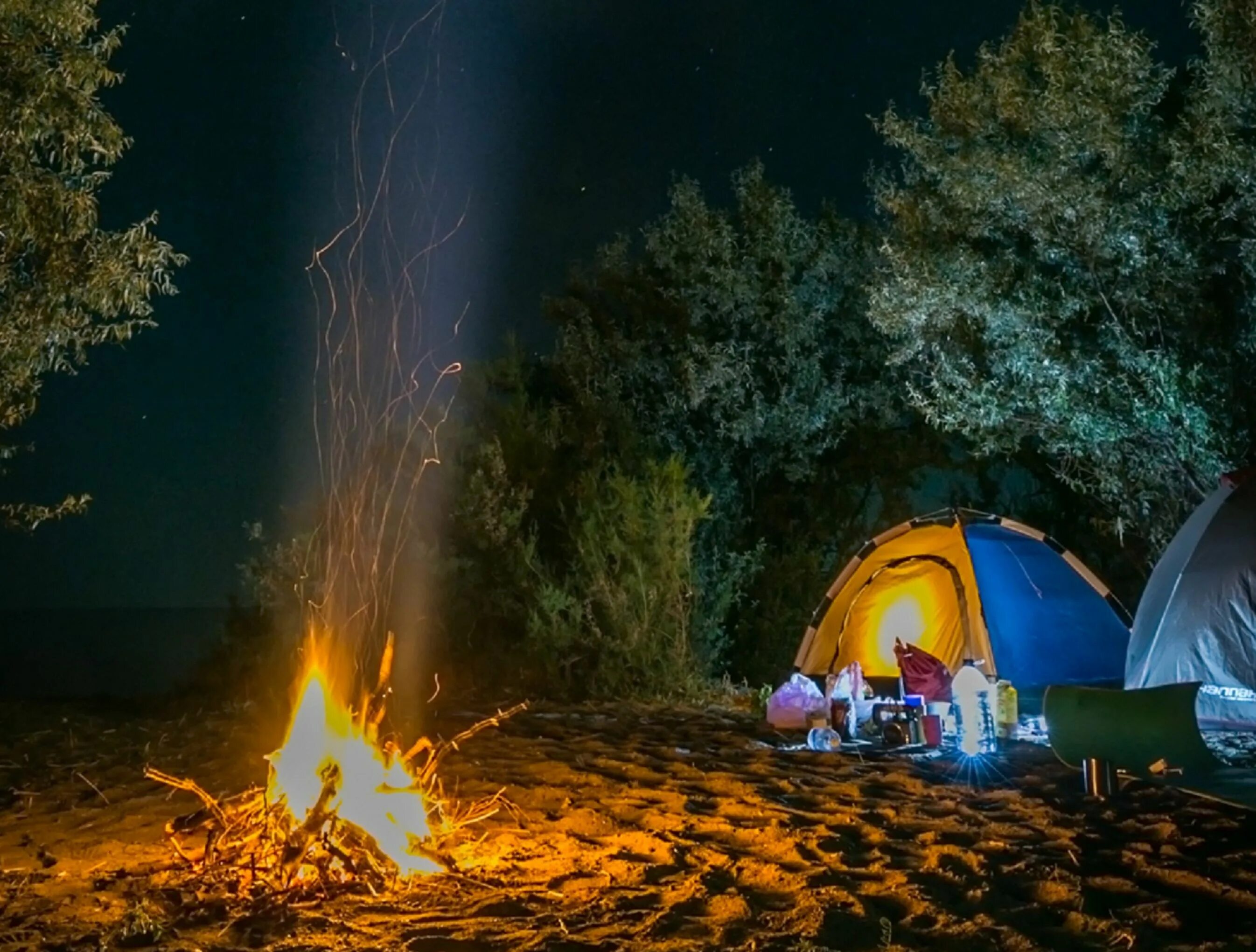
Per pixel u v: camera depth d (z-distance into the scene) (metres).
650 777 8.27
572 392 16.78
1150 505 11.78
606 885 5.48
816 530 16.30
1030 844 6.21
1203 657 8.73
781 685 13.76
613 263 17.06
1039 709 10.01
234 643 14.23
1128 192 11.06
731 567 15.26
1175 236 10.90
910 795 7.57
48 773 8.72
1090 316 11.52
